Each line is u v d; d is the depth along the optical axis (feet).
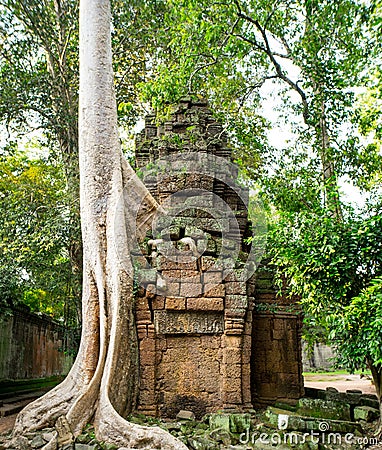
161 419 23.85
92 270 24.47
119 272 23.59
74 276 45.27
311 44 35.83
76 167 43.93
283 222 23.53
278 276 26.04
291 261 22.81
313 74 35.27
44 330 68.85
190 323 25.58
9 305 48.60
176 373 25.08
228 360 25.08
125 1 46.75
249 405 24.85
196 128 30.55
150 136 31.89
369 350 20.45
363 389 48.67
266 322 30.32
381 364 20.72
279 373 29.53
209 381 25.05
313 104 36.45
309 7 34.55
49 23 46.80
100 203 25.21
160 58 48.42
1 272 42.14
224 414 21.71
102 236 24.71
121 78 51.34
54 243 41.55
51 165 53.88
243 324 25.76
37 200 44.01
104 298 23.50
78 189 42.86
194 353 25.45
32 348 61.82
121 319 22.89
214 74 41.14
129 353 23.03
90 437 19.16
